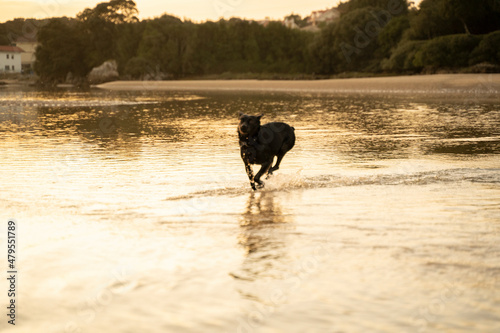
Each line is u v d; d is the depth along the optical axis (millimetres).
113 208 6734
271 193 7711
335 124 18906
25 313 3477
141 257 4672
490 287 3863
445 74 54625
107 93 54781
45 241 5168
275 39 96125
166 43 98062
